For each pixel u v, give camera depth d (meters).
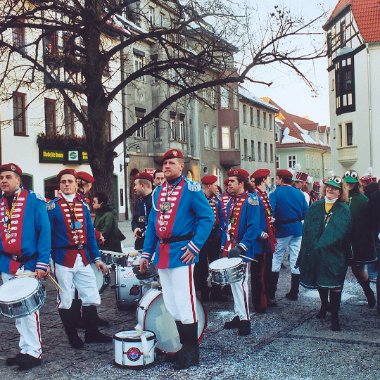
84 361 6.14
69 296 6.57
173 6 14.32
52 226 6.55
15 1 13.16
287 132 78.06
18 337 7.25
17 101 24.98
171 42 14.08
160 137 35.72
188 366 5.82
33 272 6.03
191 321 5.87
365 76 39.16
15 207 6.07
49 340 7.06
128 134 13.96
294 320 7.82
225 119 47.38
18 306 5.43
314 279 7.32
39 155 26.45
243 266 6.66
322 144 82.69
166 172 5.99
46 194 27.03
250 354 6.22
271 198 9.16
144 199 9.18
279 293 9.96
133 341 5.82
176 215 5.87
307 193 14.66
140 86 33.53
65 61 13.85
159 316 6.24
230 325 7.43
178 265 5.82
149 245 6.14
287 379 5.38
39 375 5.70
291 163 76.12
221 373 5.61
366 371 5.56
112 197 13.77
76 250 6.59
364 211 8.16
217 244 9.33
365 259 8.17
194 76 15.44
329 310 8.32
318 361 5.92
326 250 7.16
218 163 47.34
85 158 28.33
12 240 6.02
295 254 9.20
